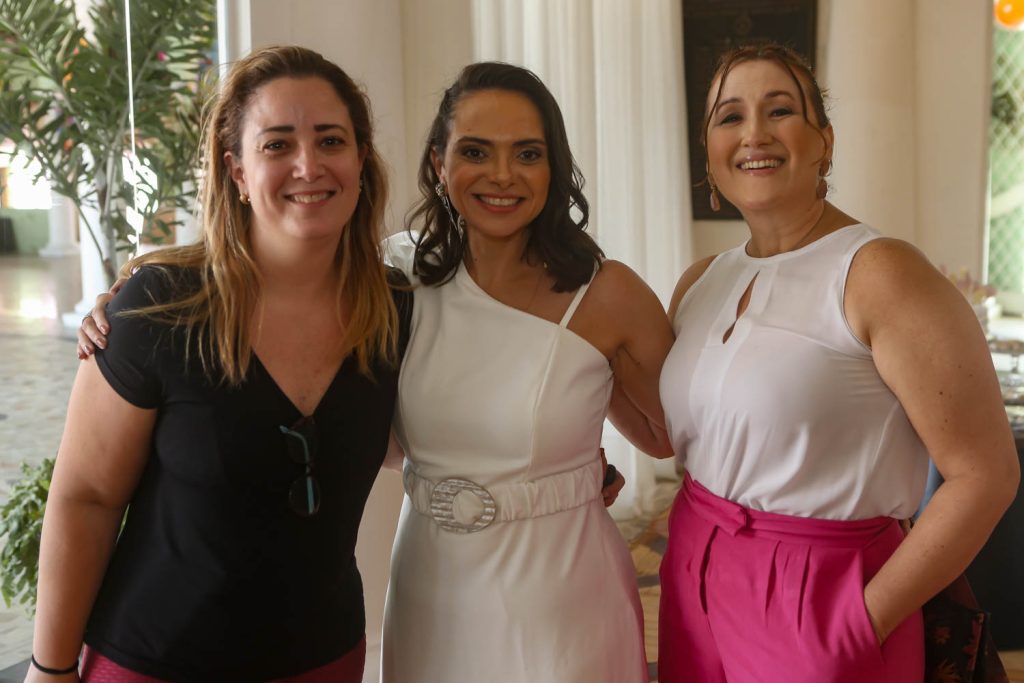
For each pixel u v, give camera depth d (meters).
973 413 1.40
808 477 1.50
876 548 1.50
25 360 3.19
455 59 3.05
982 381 1.40
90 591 1.49
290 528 1.45
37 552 2.59
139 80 2.96
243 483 1.42
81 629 1.49
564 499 1.67
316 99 1.42
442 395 1.66
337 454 1.49
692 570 1.64
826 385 1.47
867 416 1.48
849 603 1.46
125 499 1.49
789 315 1.52
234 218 1.45
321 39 2.66
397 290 1.72
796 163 1.55
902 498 1.51
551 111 1.66
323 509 1.49
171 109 2.99
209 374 1.40
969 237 5.11
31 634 2.92
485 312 1.69
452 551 1.65
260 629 1.46
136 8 2.91
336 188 1.43
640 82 4.64
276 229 1.43
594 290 1.71
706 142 1.66
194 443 1.41
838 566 1.49
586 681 1.64
